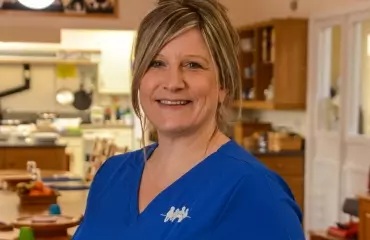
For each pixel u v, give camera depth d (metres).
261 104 6.85
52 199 3.83
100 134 9.37
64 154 7.30
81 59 9.46
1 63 9.50
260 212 1.40
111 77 9.62
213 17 1.53
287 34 6.52
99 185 1.73
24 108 9.63
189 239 1.42
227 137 1.62
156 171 1.62
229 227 1.41
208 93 1.55
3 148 7.12
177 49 1.51
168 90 1.54
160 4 1.55
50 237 2.87
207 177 1.49
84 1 7.41
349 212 4.71
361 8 5.61
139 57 1.57
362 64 5.74
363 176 5.60
